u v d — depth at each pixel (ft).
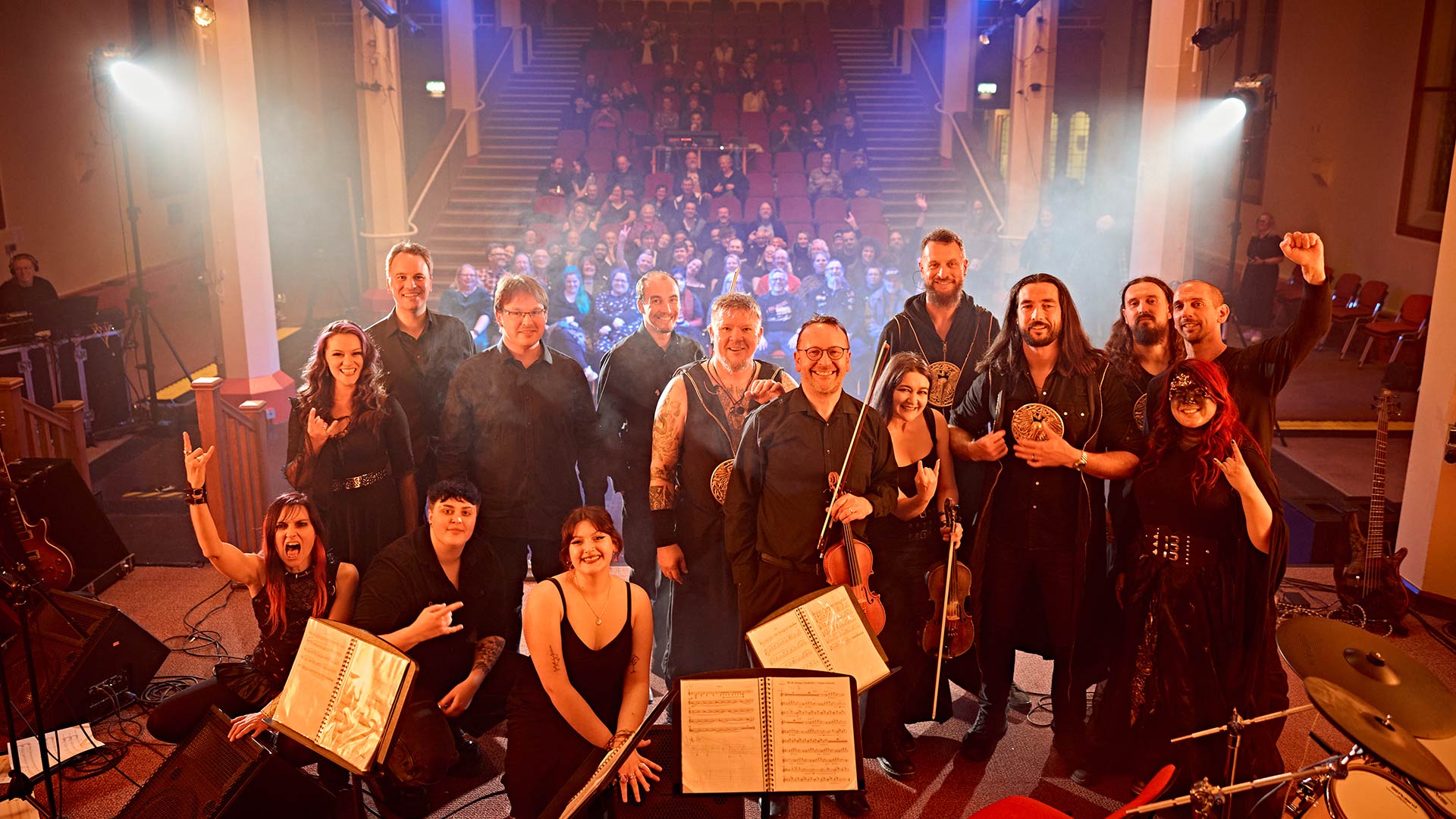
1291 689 16.75
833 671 11.46
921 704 14.42
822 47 74.18
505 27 70.64
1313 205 48.67
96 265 44.37
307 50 65.41
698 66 67.36
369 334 16.66
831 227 52.11
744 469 13.29
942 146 63.31
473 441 15.47
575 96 65.67
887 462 13.47
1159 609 13.08
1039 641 14.40
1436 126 39.99
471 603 13.98
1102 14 74.33
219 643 18.45
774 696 10.52
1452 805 10.93
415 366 16.80
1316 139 48.44
